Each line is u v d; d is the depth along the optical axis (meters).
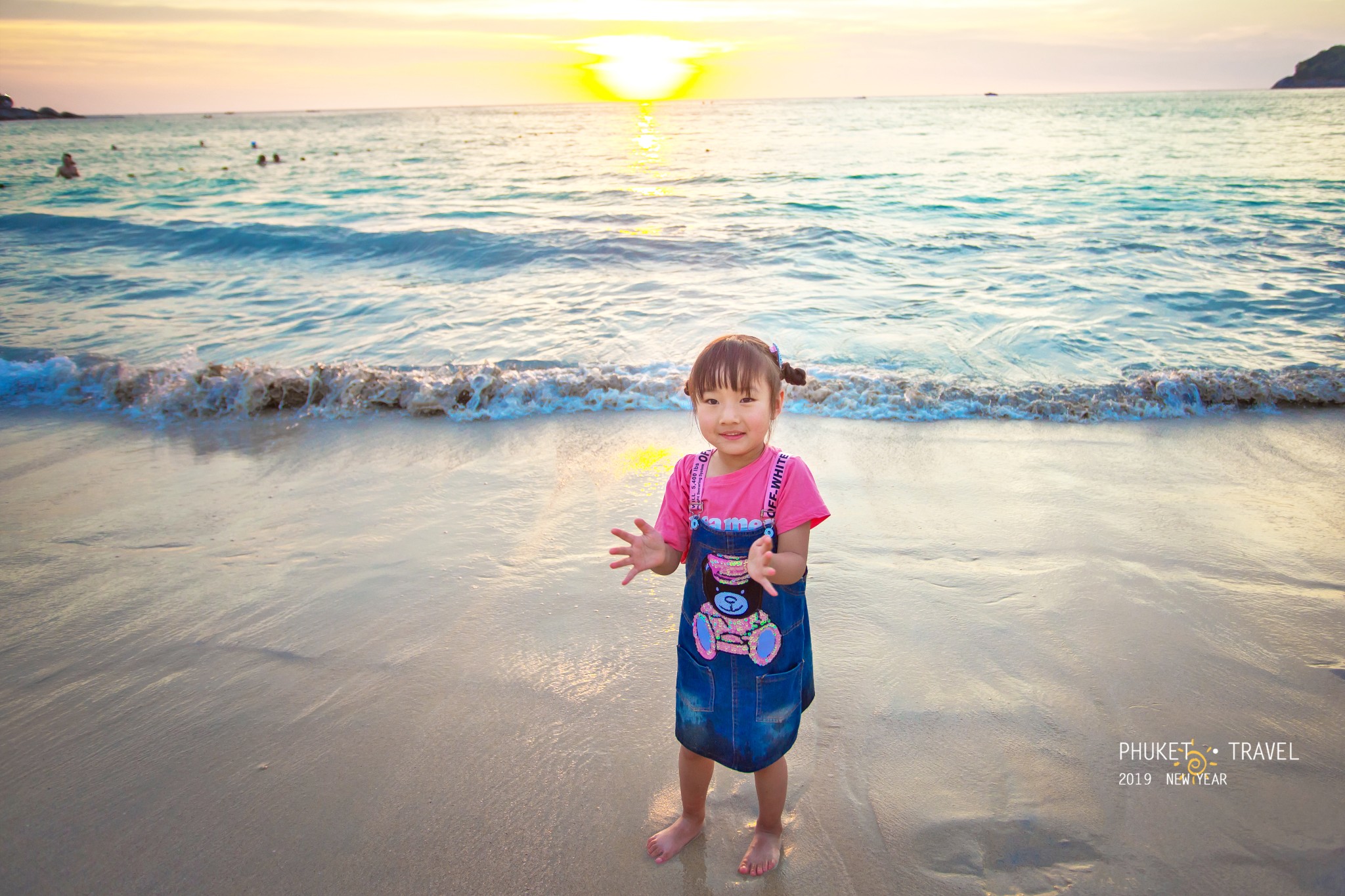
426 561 3.51
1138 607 3.05
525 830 2.09
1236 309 7.60
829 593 3.19
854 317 7.58
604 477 4.38
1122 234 11.62
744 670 1.85
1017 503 3.97
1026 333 6.96
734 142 35.69
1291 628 2.90
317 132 65.00
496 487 4.28
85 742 2.44
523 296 8.79
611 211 15.30
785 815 2.13
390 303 8.66
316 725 2.50
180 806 2.18
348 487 4.34
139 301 9.02
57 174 27.22
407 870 1.97
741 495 1.84
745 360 1.72
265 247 12.20
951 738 2.39
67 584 3.38
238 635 3.00
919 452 4.65
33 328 7.82
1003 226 12.69
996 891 1.88
